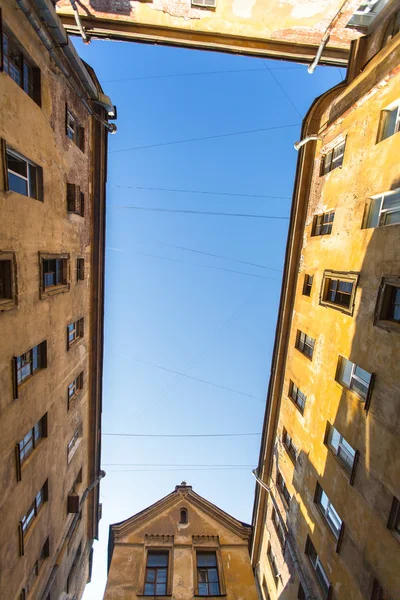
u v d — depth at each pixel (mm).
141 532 13602
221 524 14125
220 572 12438
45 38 8250
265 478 16031
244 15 11984
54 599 11367
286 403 14547
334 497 9680
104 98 12625
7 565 7777
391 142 8266
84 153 12484
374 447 8008
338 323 10461
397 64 7793
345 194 10523
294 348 14070
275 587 13883
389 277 7906
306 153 13438
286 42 13148
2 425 7398
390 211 8531
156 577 12289
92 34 12820
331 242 11312
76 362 12953
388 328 7801
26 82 8227
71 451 13016
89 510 16047
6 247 7129
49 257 9742
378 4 11219
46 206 9234
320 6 11305
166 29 12742
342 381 10234
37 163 8539
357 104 9820
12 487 7949
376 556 7496
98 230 14109
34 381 9125
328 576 9633
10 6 6910
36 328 9062
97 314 14719
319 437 11109
